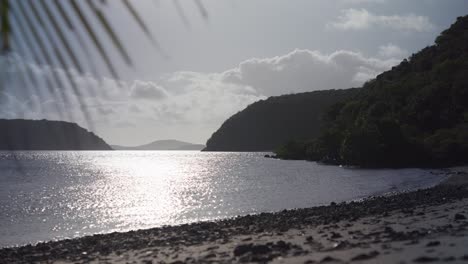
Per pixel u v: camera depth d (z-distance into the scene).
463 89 106.69
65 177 81.81
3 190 55.44
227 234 19.12
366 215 22.48
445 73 120.19
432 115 109.00
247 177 75.88
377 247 11.51
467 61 121.25
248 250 12.70
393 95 124.75
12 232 26.19
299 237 15.95
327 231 17.16
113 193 51.81
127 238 20.31
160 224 28.62
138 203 41.28
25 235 25.20
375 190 46.53
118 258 14.74
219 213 33.12
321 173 82.81
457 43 137.75
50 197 47.62
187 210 35.38
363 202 30.73
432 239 12.09
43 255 16.66
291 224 21.11
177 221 29.69
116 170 109.50
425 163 96.62
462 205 22.88
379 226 17.34
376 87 143.62
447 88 111.25
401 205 26.31
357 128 107.50
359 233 15.46
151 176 85.12
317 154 144.50
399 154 97.62
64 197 47.59
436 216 18.83
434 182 51.97
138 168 119.88
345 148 104.56
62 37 1.31
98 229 27.23
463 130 96.62
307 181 63.34
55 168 113.81
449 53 133.50
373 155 98.50
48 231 26.61
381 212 23.38
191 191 52.44
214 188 55.84
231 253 13.29
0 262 15.48
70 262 14.76
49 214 34.28
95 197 47.50
